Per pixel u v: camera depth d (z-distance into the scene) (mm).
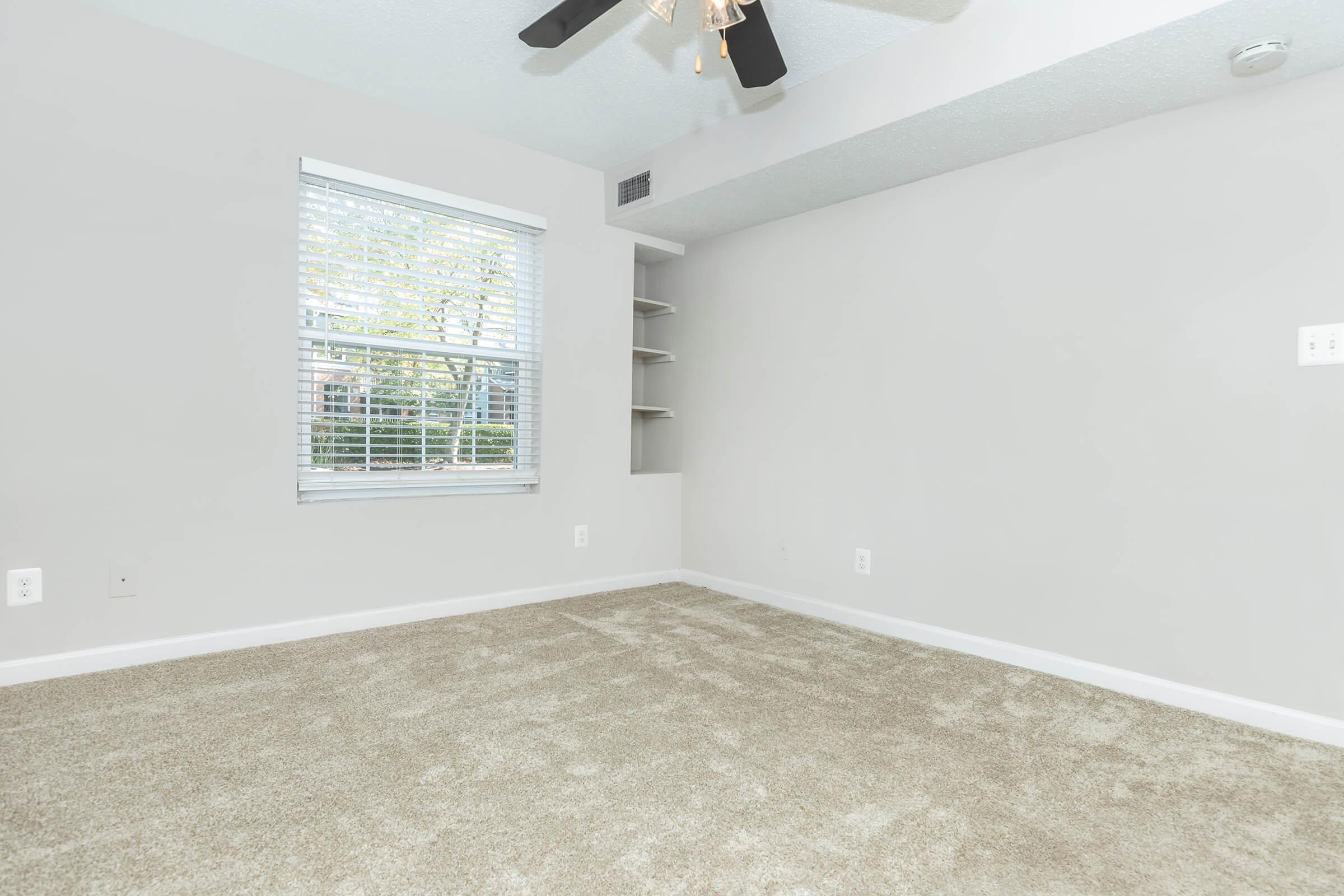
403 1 2197
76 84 2244
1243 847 1444
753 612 3381
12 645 2188
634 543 3861
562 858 1359
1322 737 1978
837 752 1859
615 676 2416
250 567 2617
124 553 2361
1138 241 2346
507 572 3348
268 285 2625
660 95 2787
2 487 2156
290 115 2652
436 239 3098
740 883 1292
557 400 3496
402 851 1371
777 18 2242
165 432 2426
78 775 1646
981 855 1399
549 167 3424
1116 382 2396
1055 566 2549
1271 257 2084
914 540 2971
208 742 1839
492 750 1832
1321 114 2002
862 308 3168
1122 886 1307
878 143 2568
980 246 2760
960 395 2820
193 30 2383
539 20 1869
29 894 1219
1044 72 2041
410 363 3043
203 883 1259
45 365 2211
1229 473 2164
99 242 2289
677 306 4117
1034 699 2279
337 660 2514
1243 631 2139
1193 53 1925
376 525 2928
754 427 3660
